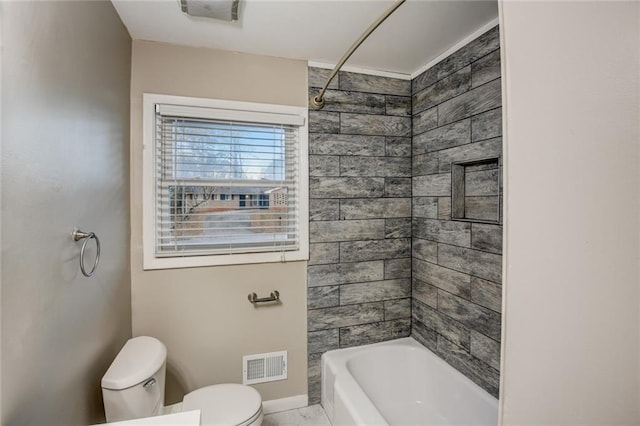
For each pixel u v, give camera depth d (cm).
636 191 27
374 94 221
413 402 209
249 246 199
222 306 192
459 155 184
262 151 201
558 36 33
